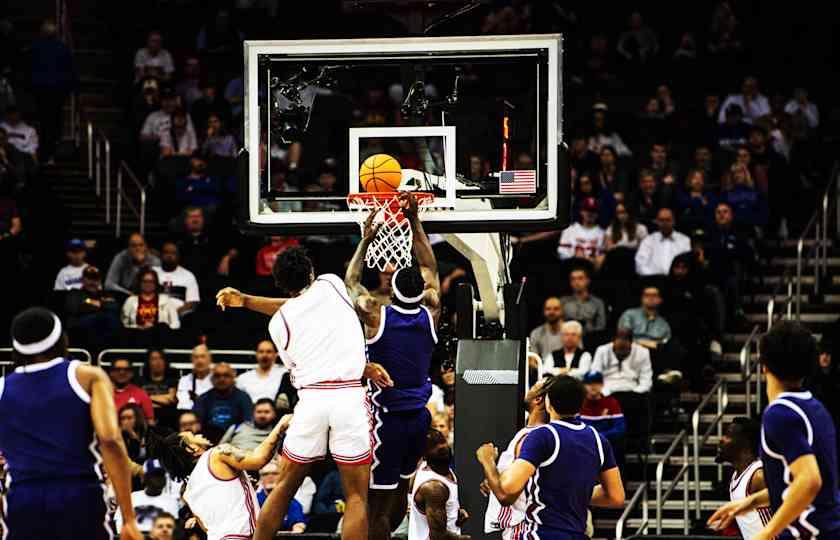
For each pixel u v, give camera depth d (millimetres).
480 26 23422
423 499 9258
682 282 17406
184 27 24734
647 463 15250
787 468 7273
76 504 7230
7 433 7289
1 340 17188
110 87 23984
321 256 18281
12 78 22688
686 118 22188
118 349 16312
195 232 19094
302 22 23859
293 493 8656
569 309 17000
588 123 21562
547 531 8000
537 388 8750
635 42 24234
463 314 10195
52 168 21875
